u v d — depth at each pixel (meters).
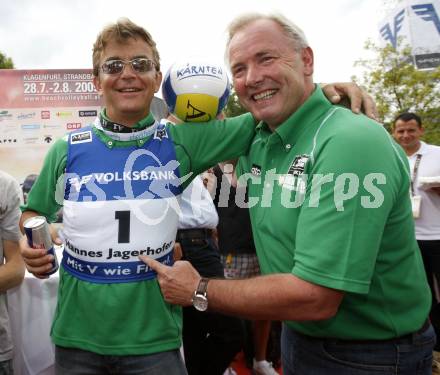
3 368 1.78
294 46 1.36
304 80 1.41
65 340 1.40
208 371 2.40
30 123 4.94
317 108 1.32
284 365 1.57
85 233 1.37
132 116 1.43
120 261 1.35
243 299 1.17
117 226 1.36
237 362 3.09
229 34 1.47
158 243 1.40
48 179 1.48
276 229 1.33
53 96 4.96
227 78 1.56
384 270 1.25
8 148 4.92
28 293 1.96
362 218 1.08
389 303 1.27
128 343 1.35
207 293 1.23
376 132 1.16
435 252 3.31
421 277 1.34
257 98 1.38
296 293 1.09
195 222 2.26
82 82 5.00
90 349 1.37
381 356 1.27
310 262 1.09
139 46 1.40
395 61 10.52
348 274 1.06
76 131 1.49
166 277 1.29
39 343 1.96
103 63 1.40
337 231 1.08
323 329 1.30
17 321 1.96
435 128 10.10
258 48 1.33
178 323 1.46
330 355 1.31
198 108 1.51
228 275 2.96
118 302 1.34
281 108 1.36
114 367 1.36
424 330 1.32
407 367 1.28
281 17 1.36
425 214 3.34
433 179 3.17
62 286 1.45
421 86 10.26
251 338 2.94
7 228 1.76
